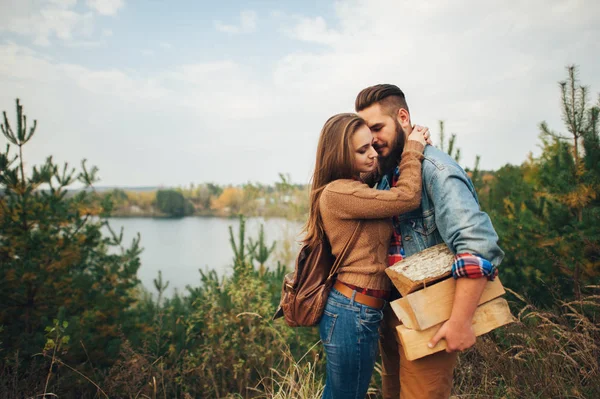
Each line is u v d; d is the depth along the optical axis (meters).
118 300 3.84
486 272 1.35
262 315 3.52
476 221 1.41
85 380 2.96
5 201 3.59
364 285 1.63
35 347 3.00
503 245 3.23
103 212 4.34
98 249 4.46
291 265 6.80
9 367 2.88
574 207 3.04
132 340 3.48
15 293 3.27
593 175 2.89
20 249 3.51
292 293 1.81
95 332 3.49
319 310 1.72
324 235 1.77
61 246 3.66
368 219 1.64
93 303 3.68
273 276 4.87
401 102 1.84
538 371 2.11
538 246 2.98
